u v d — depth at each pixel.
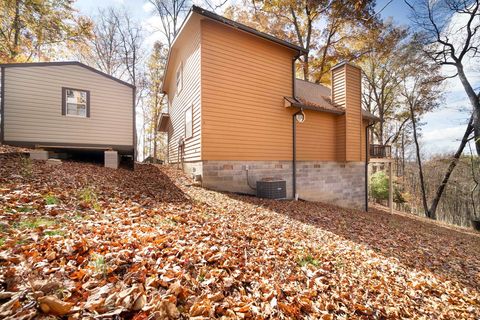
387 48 15.55
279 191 7.39
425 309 2.73
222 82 7.27
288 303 2.09
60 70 8.09
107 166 7.47
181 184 6.93
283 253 3.11
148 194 5.01
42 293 1.42
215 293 1.91
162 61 20.70
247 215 4.77
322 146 9.93
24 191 3.50
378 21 14.32
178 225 3.28
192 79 7.88
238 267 2.44
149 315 1.46
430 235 7.20
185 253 2.35
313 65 16.14
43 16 12.38
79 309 1.37
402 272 3.55
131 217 3.29
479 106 12.45
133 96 9.27
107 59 20.25
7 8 11.53
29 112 7.64
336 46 16.23
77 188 4.28
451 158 15.40
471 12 11.78
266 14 15.12
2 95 7.30
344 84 10.14
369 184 18.06
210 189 6.93
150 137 23.91
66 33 13.52
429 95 16.34
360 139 10.44
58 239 2.18
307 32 15.99
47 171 5.11
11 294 1.36
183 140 9.44
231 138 7.43
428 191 20.88
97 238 2.35
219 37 7.23
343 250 3.81
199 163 7.21
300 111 8.54
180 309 1.63
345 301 2.39
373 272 3.27
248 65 7.77
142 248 2.26
